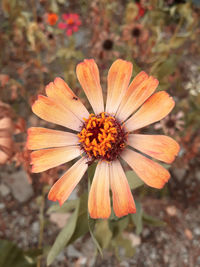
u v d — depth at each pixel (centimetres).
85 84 8
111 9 22
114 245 15
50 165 8
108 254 17
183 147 18
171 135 16
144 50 18
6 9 21
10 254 12
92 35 24
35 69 20
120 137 8
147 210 18
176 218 18
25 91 20
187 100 20
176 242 17
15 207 18
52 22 19
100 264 16
